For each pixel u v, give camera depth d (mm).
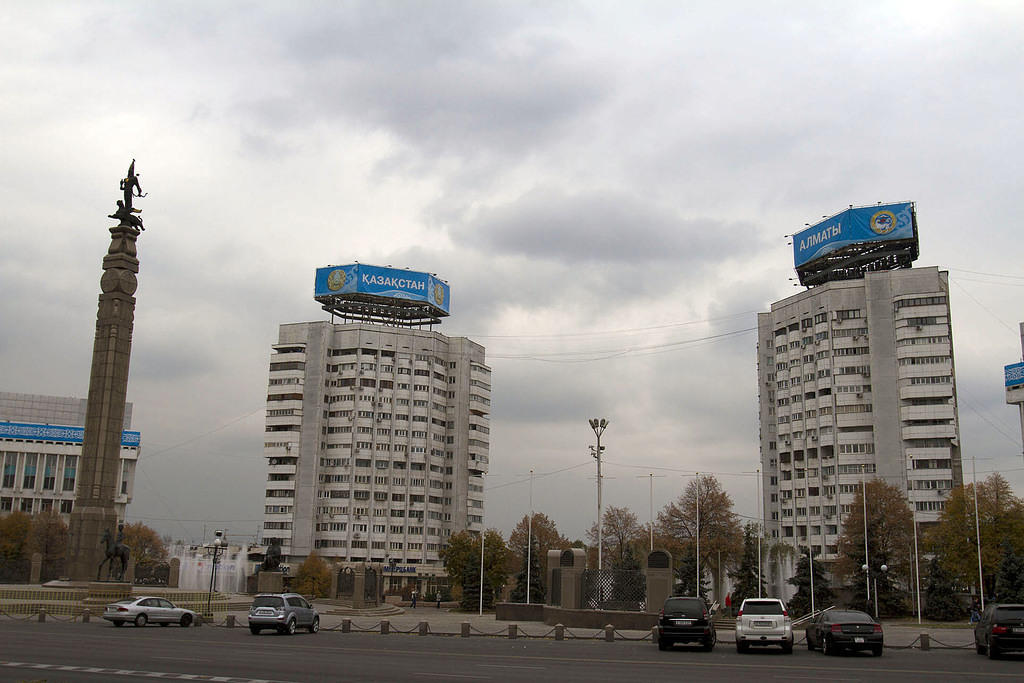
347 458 154250
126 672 23953
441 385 166625
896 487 108812
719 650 37031
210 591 61719
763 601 36969
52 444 173000
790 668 28469
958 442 127562
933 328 129125
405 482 157500
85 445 62844
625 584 54688
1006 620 33656
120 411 64250
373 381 158625
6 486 168000
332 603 79375
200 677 23047
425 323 173375
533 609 63281
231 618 47875
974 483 89250
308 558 135625
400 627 51438
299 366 158375
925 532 101312
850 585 104000
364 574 75500
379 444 156875
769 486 149375
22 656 27797
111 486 62938
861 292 136125
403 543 155375
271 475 156000
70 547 61125
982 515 93000
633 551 120875
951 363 128125
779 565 123062
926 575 97312
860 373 133750
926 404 128000
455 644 38906
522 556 111188
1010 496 94250
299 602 44625
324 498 154250
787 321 146125
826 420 135750
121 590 58500
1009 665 30500
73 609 54156
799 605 98250
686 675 25703
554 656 32406
